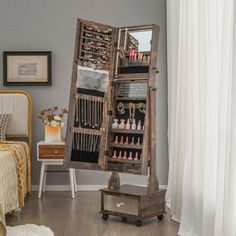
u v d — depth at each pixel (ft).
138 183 16.12
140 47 12.04
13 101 15.60
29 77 15.97
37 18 16.01
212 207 9.07
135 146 11.90
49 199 14.46
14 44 15.99
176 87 13.35
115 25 16.08
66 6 16.05
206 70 9.57
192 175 10.74
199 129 10.24
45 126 14.94
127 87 12.14
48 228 10.91
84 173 16.05
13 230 10.70
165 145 16.06
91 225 11.39
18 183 12.80
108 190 11.92
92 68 12.18
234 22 7.47
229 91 7.79
